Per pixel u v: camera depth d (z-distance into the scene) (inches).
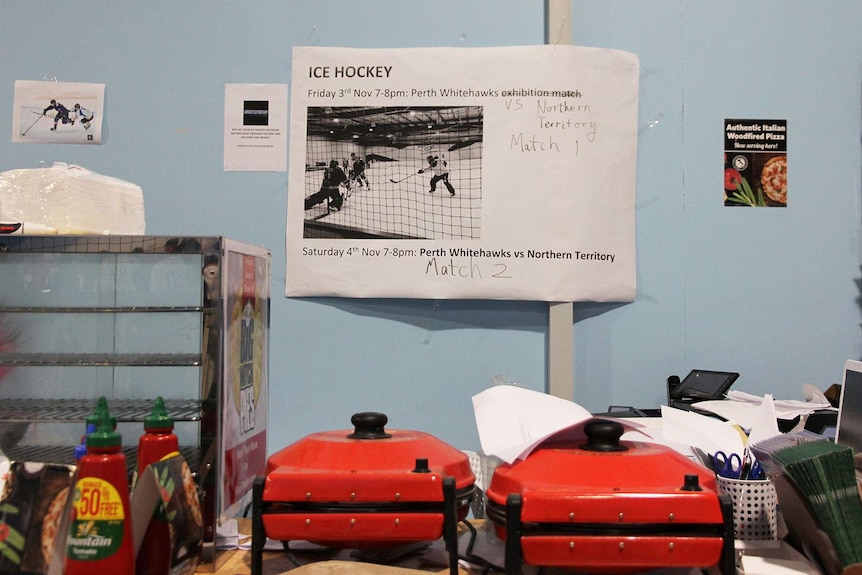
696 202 65.8
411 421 64.4
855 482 36.9
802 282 65.9
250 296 54.2
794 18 66.2
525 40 65.2
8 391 52.5
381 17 65.3
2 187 51.2
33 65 65.3
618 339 65.2
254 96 65.1
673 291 65.5
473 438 64.2
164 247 45.9
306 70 65.1
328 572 39.3
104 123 65.2
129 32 65.4
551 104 64.5
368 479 37.3
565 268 63.9
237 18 65.4
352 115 64.7
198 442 47.4
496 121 64.4
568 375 63.1
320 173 64.7
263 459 57.8
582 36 65.8
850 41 66.4
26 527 35.1
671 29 65.8
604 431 40.1
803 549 40.8
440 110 64.5
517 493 36.2
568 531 34.6
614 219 64.7
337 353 64.5
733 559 33.9
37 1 65.4
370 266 64.1
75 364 46.6
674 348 65.4
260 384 57.1
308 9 65.3
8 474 36.2
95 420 36.8
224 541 46.8
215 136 65.1
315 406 64.2
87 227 51.8
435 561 43.9
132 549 35.6
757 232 66.0
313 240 64.4
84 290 51.4
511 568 34.4
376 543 39.6
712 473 39.4
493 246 63.9
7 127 65.1
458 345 64.7
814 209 66.2
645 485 35.7
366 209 64.4
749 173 66.0
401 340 64.6
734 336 65.6
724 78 66.0
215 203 64.9
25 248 46.1
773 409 50.1
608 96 64.9
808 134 66.2
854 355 65.7
